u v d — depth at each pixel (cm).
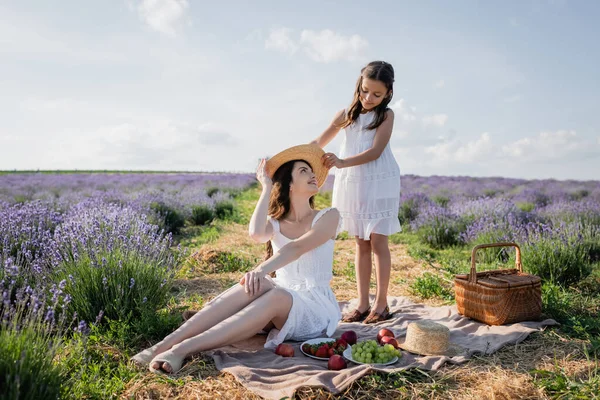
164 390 233
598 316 360
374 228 363
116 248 375
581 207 853
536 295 346
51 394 191
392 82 340
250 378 239
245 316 267
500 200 872
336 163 330
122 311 313
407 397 234
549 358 280
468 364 273
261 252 676
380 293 370
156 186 1617
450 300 440
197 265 548
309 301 291
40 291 296
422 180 2214
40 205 624
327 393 228
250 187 2195
